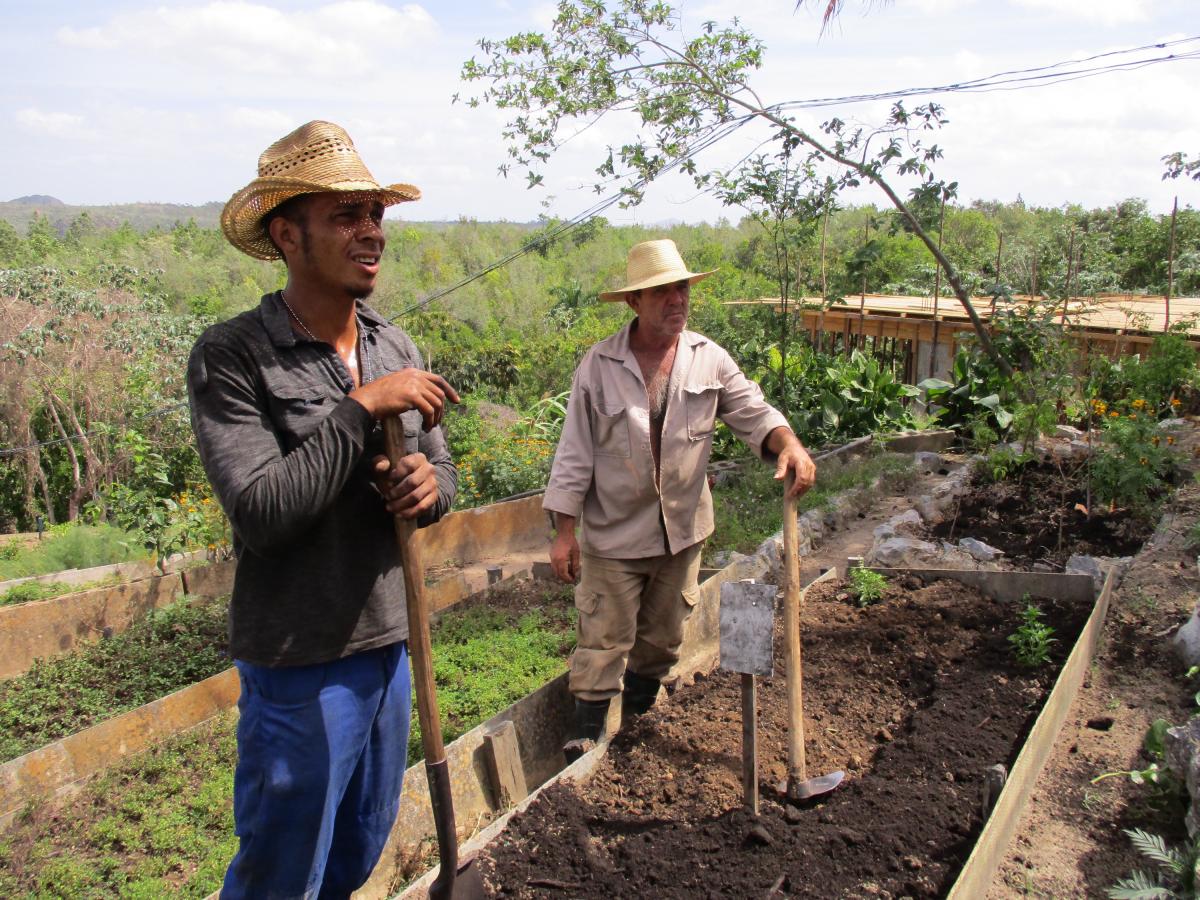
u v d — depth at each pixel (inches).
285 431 86.3
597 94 432.5
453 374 1016.9
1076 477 279.6
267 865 88.7
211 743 198.2
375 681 92.5
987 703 152.9
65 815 177.2
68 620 296.0
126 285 1053.2
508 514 352.2
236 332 85.5
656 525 151.4
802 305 456.1
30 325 852.0
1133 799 132.0
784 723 154.7
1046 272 581.3
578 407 151.3
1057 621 177.8
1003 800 118.5
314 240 86.9
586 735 155.8
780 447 144.3
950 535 268.7
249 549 85.1
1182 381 355.6
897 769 135.9
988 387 399.2
